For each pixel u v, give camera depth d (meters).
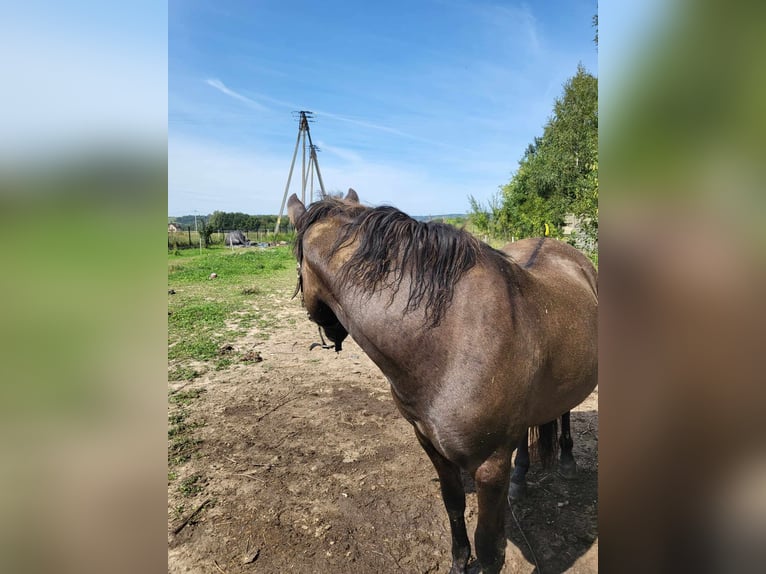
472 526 2.46
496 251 1.86
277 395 4.28
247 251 25.50
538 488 2.82
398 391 1.68
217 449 3.28
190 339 6.25
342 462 3.10
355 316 1.64
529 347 1.61
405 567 2.21
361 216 1.70
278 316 7.87
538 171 20.14
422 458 3.14
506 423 1.57
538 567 2.20
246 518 2.54
